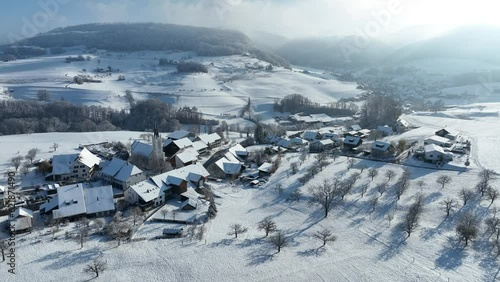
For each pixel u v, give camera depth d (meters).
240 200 119.81
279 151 166.12
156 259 82.69
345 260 82.50
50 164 136.88
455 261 80.44
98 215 105.06
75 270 77.50
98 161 146.38
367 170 136.75
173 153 159.88
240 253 85.50
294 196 117.25
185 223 102.69
